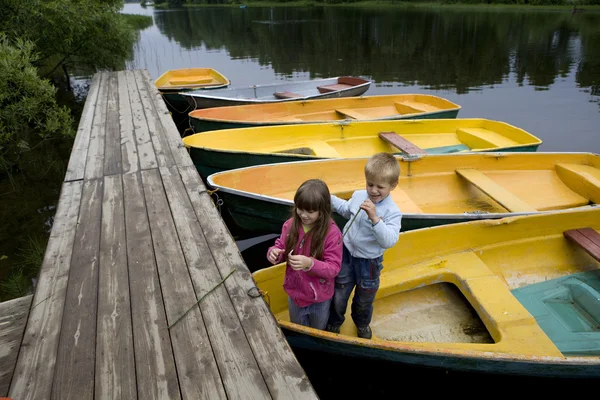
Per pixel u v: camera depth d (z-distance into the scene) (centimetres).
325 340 238
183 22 3147
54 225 292
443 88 1120
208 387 169
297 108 758
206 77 1091
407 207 424
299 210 201
